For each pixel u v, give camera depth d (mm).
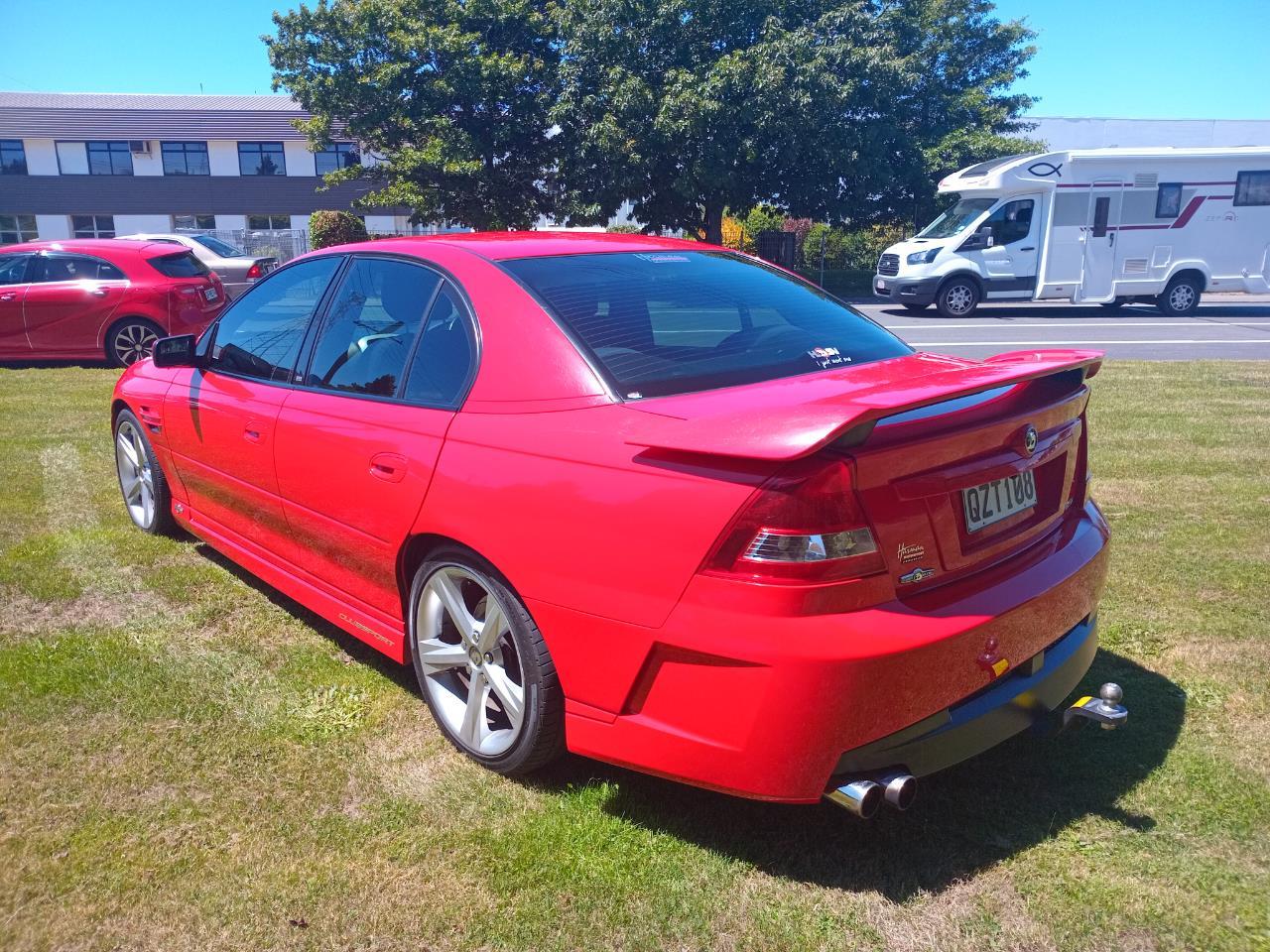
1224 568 4289
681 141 24109
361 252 3521
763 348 2867
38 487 5766
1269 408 8102
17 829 2531
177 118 41094
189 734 3010
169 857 2434
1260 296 24172
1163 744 2912
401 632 3105
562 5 25375
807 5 24328
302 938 2178
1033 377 2428
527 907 2270
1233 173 18109
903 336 14992
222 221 42500
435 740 3004
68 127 40781
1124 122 40219
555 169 26750
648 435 2330
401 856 2445
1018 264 18547
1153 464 6141
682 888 2334
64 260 10992
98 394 9117
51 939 2168
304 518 3414
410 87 25141
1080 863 2396
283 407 3475
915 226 29188
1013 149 27797
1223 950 2111
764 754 2150
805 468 2088
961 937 2168
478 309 2908
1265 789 2674
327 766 2850
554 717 2594
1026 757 2869
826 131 24266
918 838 2512
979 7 30156
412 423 2906
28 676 3350
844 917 2232
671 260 3328
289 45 25172
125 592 4164
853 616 2123
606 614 2344
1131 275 18516
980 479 2395
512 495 2539
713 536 2148
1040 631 2520
